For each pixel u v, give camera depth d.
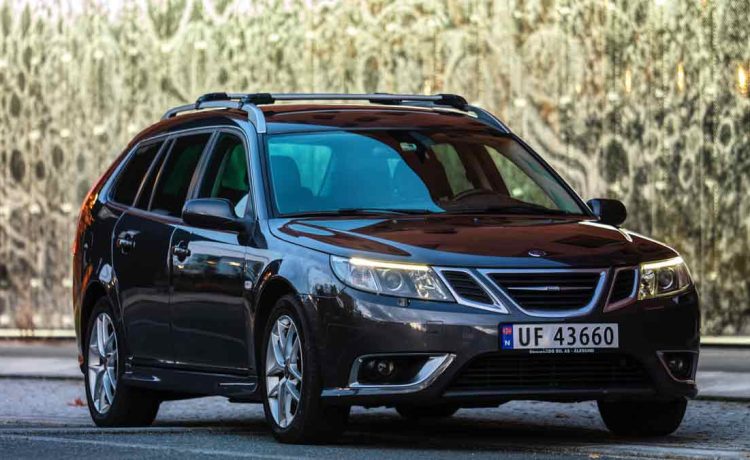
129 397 14.18
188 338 13.10
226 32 22.06
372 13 21.31
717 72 20.00
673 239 20.17
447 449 11.27
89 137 22.84
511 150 13.55
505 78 20.69
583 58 20.42
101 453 10.90
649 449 11.00
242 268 12.34
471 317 11.14
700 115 20.06
